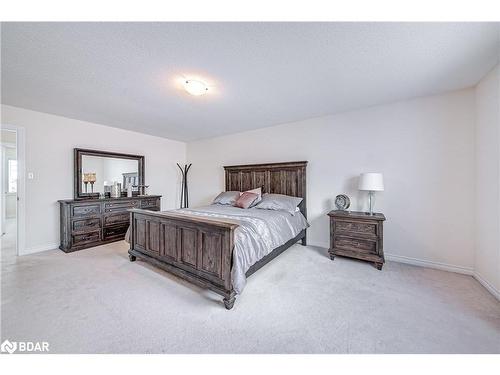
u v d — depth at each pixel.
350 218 2.73
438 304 1.81
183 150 5.41
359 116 3.07
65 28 1.44
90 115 3.32
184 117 3.43
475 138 2.34
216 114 3.28
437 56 1.79
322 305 1.81
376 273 2.44
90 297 1.92
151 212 2.56
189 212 3.00
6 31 1.45
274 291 2.04
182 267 2.18
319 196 3.45
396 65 1.92
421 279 2.28
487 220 2.10
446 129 2.51
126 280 2.25
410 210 2.73
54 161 3.32
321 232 3.44
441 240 2.55
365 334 1.47
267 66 1.93
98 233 3.45
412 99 2.70
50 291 2.01
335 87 2.37
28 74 2.06
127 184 4.19
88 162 3.65
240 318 1.64
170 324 1.57
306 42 1.60
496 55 1.77
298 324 1.57
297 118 3.50
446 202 2.52
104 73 2.05
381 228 2.56
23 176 3.04
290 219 3.04
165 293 2.00
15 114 2.96
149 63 1.88
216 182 4.88
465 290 2.05
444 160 2.53
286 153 3.80
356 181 3.11
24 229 3.05
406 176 2.75
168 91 2.46
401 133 2.78
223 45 1.63
